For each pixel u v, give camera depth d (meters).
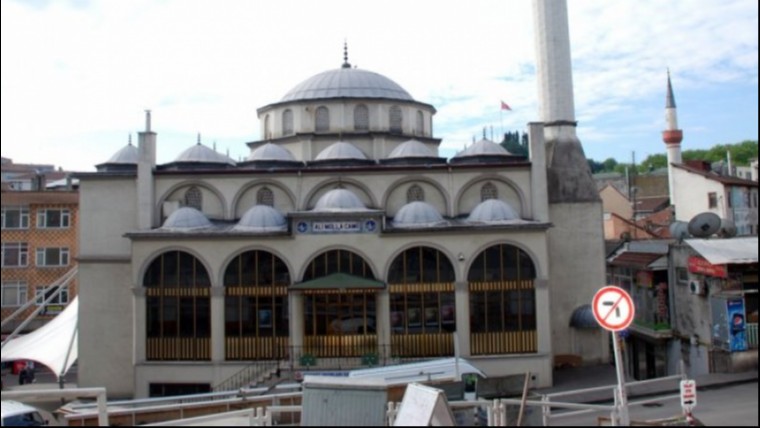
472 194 34.44
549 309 31.61
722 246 29.88
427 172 34.41
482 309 30.70
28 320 35.09
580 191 34.91
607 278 43.09
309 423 13.70
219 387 30.31
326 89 42.75
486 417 18.52
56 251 46.81
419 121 43.31
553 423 19.28
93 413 21.36
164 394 30.72
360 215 30.94
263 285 30.98
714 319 28.05
